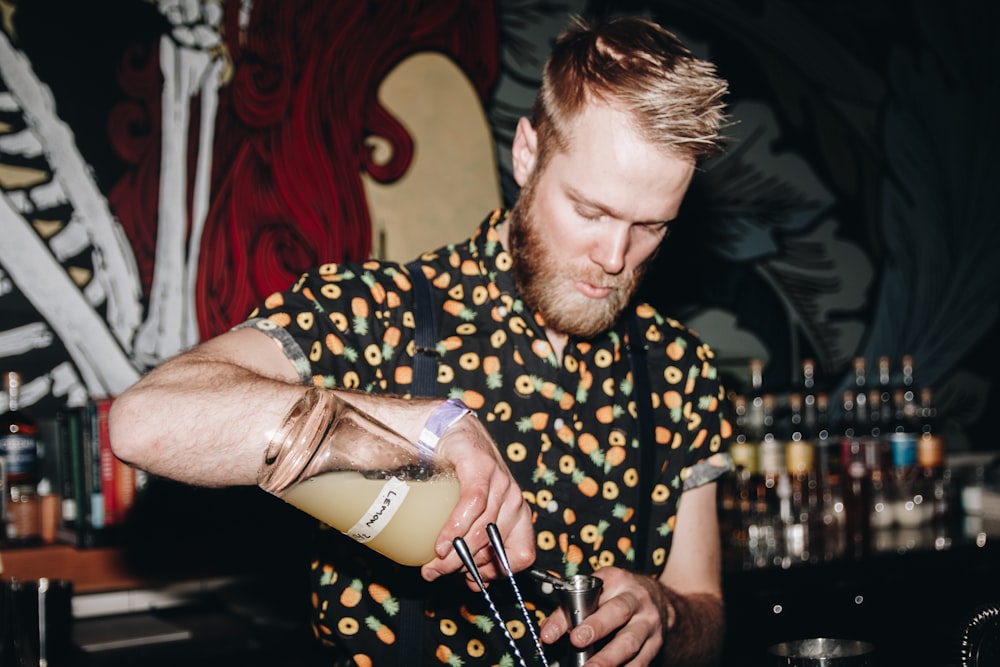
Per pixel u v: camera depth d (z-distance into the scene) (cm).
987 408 351
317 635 139
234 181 238
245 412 86
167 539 207
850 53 335
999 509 314
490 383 134
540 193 122
